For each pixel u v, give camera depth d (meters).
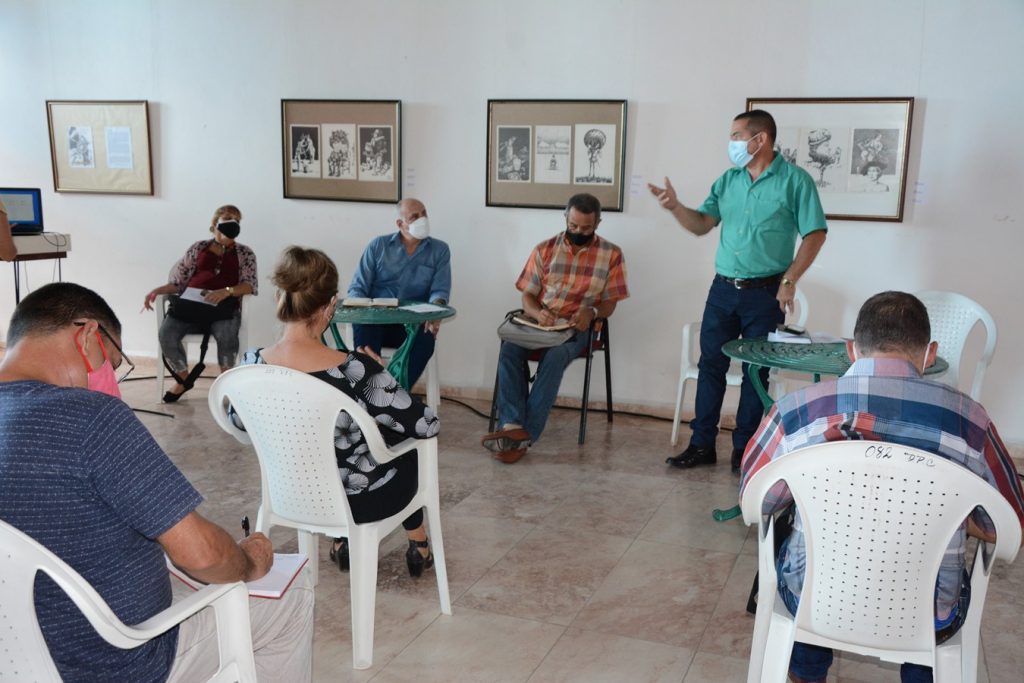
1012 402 4.20
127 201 5.59
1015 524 1.47
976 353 4.23
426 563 2.88
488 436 3.95
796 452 1.53
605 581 2.85
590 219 4.16
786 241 3.69
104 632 1.22
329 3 5.01
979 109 4.04
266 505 2.33
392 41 4.94
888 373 1.64
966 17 4.00
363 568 2.27
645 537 3.21
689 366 4.29
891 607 1.57
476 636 2.50
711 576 2.90
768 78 4.32
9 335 1.39
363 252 5.05
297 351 2.23
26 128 5.70
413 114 4.96
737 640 2.48
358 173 5.11
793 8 4.23
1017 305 4.12
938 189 4.16
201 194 5.45
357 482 2.26
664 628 2.55
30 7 5.55
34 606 1.22
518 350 4.22
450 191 4.98
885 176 4.20
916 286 4.27
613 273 4.32
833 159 4.27
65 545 1.25
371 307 4.16
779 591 1.78
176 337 4.82
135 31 5.39
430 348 4.48
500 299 5.00
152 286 5.66
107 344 1.46
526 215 4.86
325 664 2.33
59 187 5.68
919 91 4.11
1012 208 4.07
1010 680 2.28
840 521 1.54
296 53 5.12
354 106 5.03
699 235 3.92
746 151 3.60
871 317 1.68
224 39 5.24
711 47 4.39
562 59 4.66
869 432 1.57
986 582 1.64
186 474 3.80
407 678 2.27
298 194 5.24
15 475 1.22
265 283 5.43
